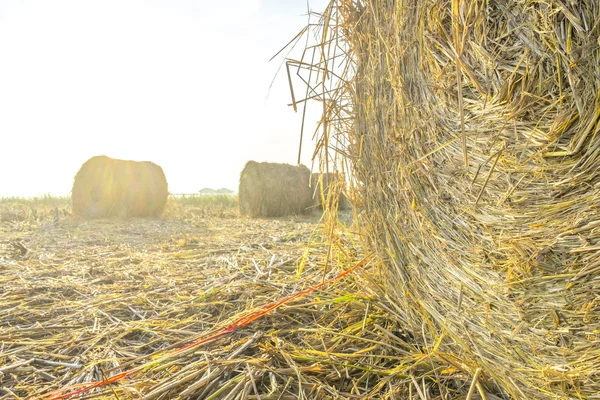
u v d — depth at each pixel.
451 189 1.65
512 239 1.45
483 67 1.46
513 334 1.49
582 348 1.33
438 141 1.68
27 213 8.97
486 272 1.56
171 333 2.42
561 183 1.32
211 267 4.02
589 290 1.29
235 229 7.45
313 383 1.83
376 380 1.92
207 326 2.52
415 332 2.07
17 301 2.97
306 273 3.42
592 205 1.26
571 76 1.25
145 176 10.02
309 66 2.24
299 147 2.27
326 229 2.60
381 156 2.08
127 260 4.46
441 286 1.78
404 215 1.95
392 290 2.23
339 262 2.83
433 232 1.77
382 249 2.22
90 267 3.96
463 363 1.79
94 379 1.93
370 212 2.29
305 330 2.24
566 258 1.34
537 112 1.35
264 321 2.42
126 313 2.80
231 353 2.04
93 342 2.33
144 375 1.92
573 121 1.28
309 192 11.12
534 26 1.31
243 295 2.89
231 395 1.71
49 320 2.67
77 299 3.08
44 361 2.11
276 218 10.35
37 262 4.26
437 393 1.80
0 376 1.94
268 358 1.97
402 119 1.85
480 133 1.51
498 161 1.46
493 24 1.42
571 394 1.40
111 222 8.59
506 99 1.41
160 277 3.66
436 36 1.61
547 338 1.41
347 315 2.41
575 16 1.22
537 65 1.32
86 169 9.45
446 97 1.62
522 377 1.52
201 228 7.66
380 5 1.98
